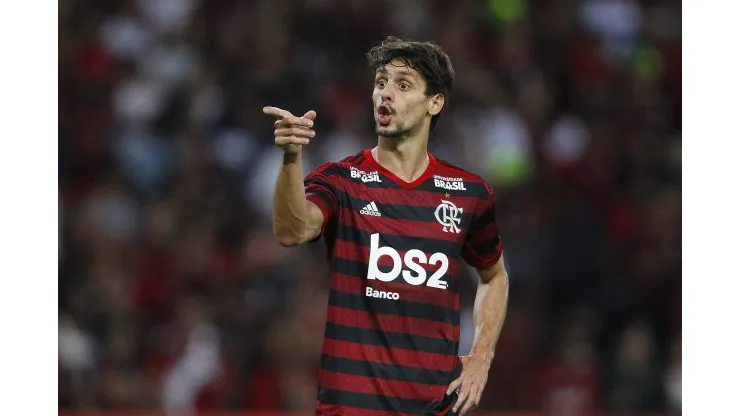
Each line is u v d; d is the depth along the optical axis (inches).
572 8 1936.5
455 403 618.2
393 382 594.9
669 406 1464.1
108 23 1840.6
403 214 617.6
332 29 1838.1
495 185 1660.9
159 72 1788.9
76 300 1498.5
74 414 1160.8
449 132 1681.8
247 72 1768.0
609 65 1883.6
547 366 1493.6
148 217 1621.6
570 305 1572.3
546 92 1833.2
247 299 1486.2
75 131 1728.6
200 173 1663.4
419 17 1877.5
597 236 1641.2
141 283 1544.0
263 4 1852.9
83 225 1600.6
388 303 601.6
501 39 1876.2
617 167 1756.9
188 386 1408.7
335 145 1670.8
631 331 1480.1
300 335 1421.0
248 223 1614.2
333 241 610.9
